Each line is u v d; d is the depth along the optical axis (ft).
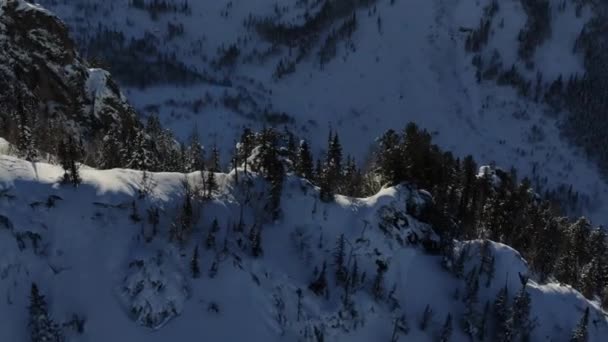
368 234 302.25
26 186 252.42
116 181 271.49
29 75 400.88
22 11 411.13
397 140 369.91
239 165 337.72
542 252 359.87
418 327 284.61
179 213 270.46
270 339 252.83
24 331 223.92
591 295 364.79
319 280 276.21
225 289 257.96
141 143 332.19
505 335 285.23
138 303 240.53
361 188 381.19
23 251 239.30
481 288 309.83
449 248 315.99
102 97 432.66
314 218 302.86
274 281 270.05
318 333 264.93
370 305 279.90
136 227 260.42
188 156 424.87
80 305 234.79
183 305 248.32
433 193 345.31
